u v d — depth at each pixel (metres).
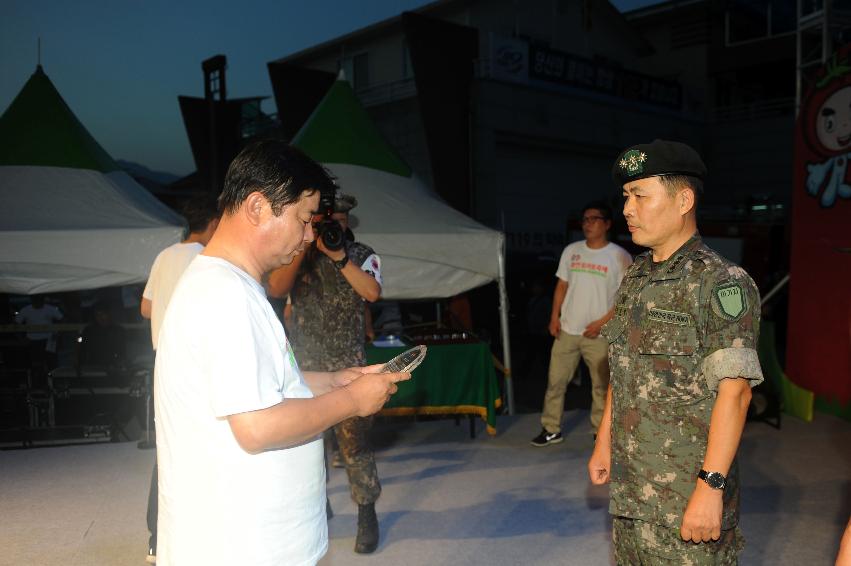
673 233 1.89
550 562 3.27
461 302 7.24
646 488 1.88
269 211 1.41
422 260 5.87
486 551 3.38
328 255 3.12
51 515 3.83
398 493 4.16
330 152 6.46
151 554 3.20
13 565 3.26
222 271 1.37
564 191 19.11
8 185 5.91
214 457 1.36
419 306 8.35
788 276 6.31
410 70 20.23
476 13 19.11
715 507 1.74
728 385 1.74
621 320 1.97
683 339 1.82
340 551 3.38
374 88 19.50
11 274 5.32
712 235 13.29
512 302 12.23
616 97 19.88
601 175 20.20
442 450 5.02
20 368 6.34
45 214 5.68
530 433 5.44
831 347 5.83
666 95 21.55
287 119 15.72
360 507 3.36
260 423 1.31
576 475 4.45
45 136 6.33
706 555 1.83
